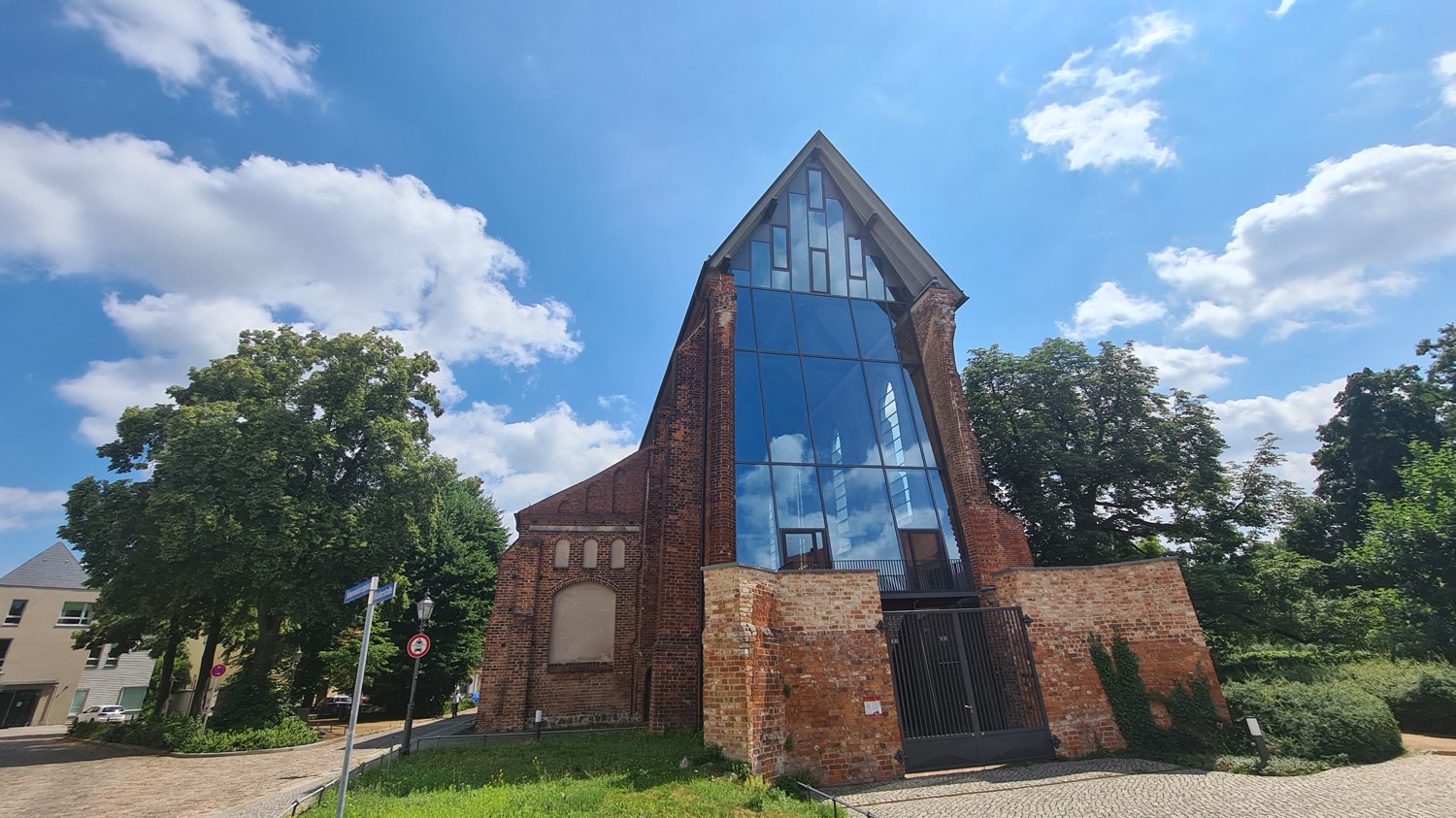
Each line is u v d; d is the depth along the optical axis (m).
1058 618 13.91
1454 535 21.11
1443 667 17.98
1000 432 29.42
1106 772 11.50
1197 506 27.62
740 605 11.27
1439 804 8.76
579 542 23.08
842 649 12.34
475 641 35.09
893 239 22.59
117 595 21.25
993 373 30.64
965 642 13.73
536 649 21.53
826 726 11.73
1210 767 11.73
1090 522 27.73
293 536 20.77
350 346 25.09
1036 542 28.50
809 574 12.76
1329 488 37.38
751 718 10.60
